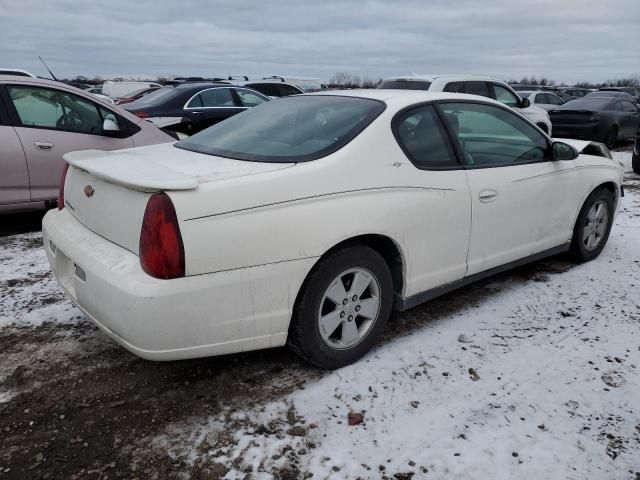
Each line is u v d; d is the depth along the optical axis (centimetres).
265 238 242
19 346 310
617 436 240
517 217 366
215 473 217
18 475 215
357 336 292
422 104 324
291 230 249
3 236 521
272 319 253
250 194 240
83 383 276
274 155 279
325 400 263
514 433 241
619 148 1375
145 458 225
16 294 377
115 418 249
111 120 561
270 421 248
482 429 244
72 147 540
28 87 523
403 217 291
